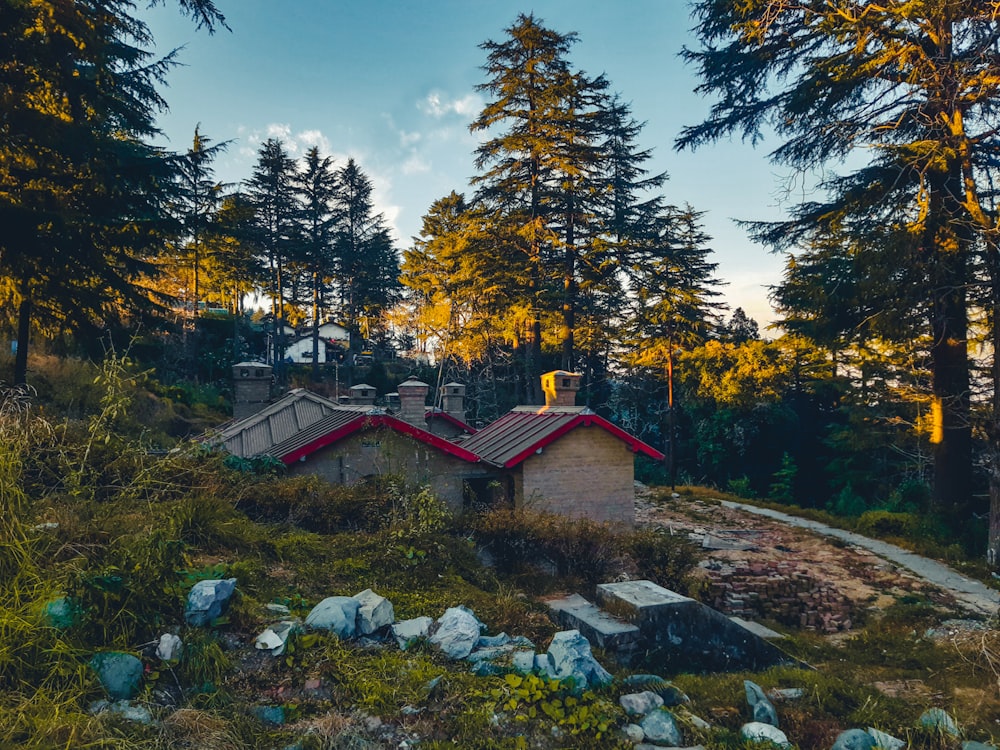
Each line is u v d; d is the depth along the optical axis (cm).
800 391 3269
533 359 3158
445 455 1298
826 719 486
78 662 332
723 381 3136
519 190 2869
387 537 740
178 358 3425
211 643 383
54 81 1309
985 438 1536
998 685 654
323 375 4681
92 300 1401
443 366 4150
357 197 5438
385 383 4566
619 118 2873
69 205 1311
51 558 409
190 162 1580
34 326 1542
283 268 4628
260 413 1648
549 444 1416
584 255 2873
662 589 686
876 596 1239
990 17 1287
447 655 451
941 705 598
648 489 2614
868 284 1559
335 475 1196
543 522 938
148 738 301
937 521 1650
